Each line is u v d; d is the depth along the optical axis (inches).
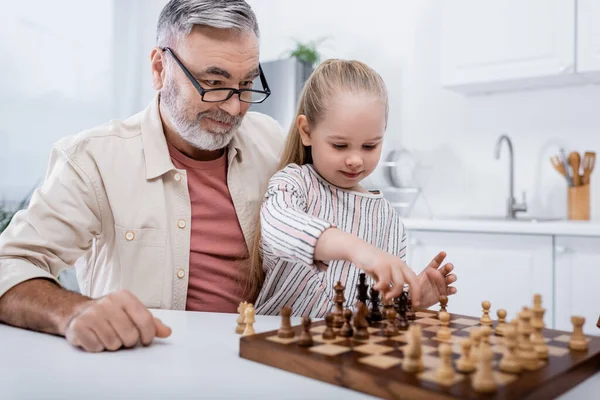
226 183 53.8
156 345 31.6
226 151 54.6
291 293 47.4
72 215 47.3
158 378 25.3
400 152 123.6
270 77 125.0
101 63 136.1
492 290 90.9
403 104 126.6
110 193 49.2
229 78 45.9
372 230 48.0
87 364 27.6
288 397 22.8
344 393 23.4
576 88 106.2
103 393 23.1
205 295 51.1
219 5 44.1
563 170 104.1
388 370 23.7
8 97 119.4
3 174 118.7
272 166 57.6
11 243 43.6
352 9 133.9
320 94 44.2
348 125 42.1
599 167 103.8
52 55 126.8
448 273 43.4
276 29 146.4
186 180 50.9
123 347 31.0
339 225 46.1
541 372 23.7
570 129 107.0
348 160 43.1
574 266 83.9
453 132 120.3
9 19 119.4
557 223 85.7
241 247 53.1
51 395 22.9
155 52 49.7
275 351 27.2
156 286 49.6
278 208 39.4
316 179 46.6
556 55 95.3
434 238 96.6
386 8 128.8
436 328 33.2
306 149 49.6
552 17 95.4
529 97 111.3
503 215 114.3
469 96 118.2
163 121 52.7
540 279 86.6
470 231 92.3
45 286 37.4
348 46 134.5
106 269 52.1
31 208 46.7
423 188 123.0
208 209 52.4
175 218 50.8
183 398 22.6
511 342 24.0
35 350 30.5
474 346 26.7
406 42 126.1
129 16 141.4
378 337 30.2
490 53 102.5
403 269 31.8
